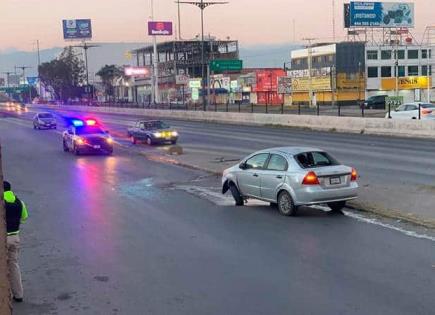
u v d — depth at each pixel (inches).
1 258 126.2
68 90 5172.2
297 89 3762.3
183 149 1176.2
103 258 352.2
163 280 302.5
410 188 581.9
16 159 1069.1
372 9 3850.9
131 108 3046.3
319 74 3617.1
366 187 599.5
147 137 1316.4
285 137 1352.1
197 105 3134.8
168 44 4242.1
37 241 403.5
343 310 251.0
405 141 1163.9
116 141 1438.2
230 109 2677.2
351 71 3575.3
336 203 499.5
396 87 3486.7
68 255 361.7
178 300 269.6
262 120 1863.9
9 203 266.1
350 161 851.4
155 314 251.4
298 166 484.4
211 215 495.2
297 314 247.1
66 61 5196.9
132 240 400.2
